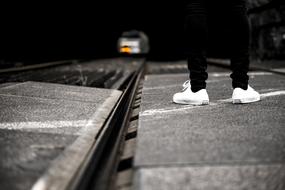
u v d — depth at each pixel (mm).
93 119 2475
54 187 1328
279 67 7102
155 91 3924
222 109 2570
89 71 9047
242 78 2738
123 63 15438
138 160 1488
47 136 1979
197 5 2566
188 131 1956
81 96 3520
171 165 1419
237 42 2660
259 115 2332
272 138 1793
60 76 7039
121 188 1350
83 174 1353
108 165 1468
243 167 1390
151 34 37250
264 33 10156
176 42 30828
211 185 1308
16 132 2049
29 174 1415
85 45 31438
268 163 1417
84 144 1889
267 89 3713
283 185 1313
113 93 3980
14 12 15438
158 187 1292
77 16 26344
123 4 28438
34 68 8711
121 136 1937
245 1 2633
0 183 1327
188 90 2801
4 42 14539
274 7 9273
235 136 1838
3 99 3066
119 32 37594
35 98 3217
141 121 2236
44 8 19422
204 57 2703
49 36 20859
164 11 30188
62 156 1615
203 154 1549
